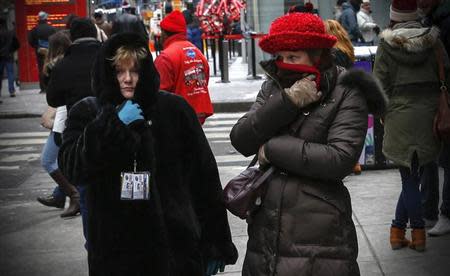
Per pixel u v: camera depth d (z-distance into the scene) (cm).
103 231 368
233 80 2050
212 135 1323
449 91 596
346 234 358
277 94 355
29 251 683
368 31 1645
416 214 607
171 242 379
